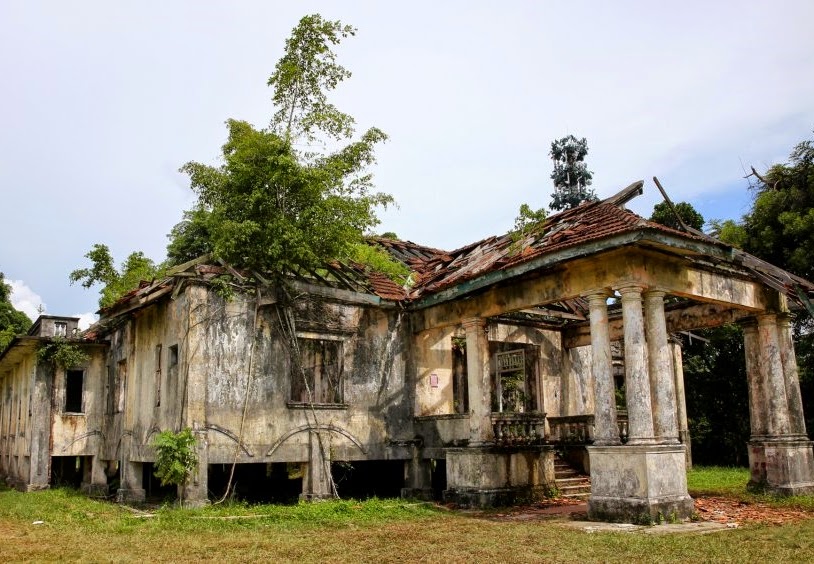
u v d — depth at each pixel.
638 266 12.28
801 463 15.14
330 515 12.33
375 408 16.25
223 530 10.75
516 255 14.19
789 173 23.20
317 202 15.10
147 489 18.67
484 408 14.95
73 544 9.33
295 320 15.25
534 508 13.95
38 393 19.02
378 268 18.83
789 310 16.77
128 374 17.16
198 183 15.52
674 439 12.18
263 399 14.59
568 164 41.91
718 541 8.98
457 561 7.86
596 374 12.53
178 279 14.36
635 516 11.27
